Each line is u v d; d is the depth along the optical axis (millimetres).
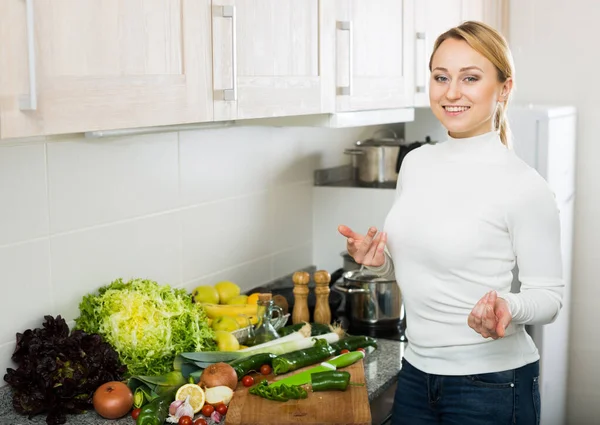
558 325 3211
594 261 3473
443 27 2791
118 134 1896
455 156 1716
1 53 1124
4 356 1733
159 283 2211
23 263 1767
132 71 1384
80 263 1926
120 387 1677
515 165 1653
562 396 3402
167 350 1817
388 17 2396
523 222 1608
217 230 2455
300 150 2910
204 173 2375
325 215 3012
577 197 3469
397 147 3018
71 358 1695
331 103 2102
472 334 1648
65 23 1233
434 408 1708
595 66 3395
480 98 1646
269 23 1809
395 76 2459
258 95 1775
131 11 1372
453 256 1630
